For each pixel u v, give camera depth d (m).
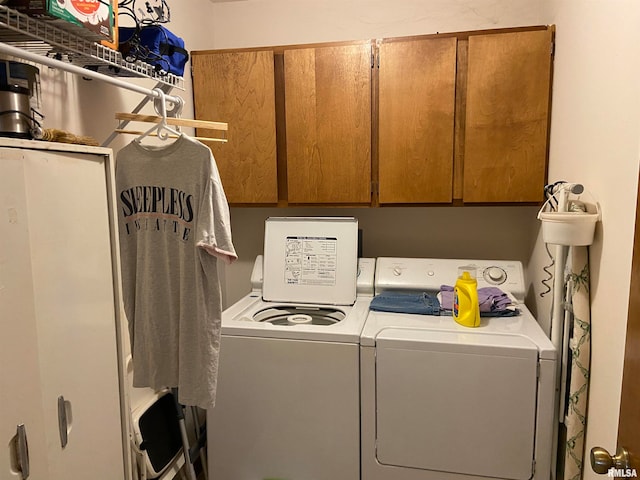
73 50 1.03
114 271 1.12
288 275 2.13
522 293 1.96
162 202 1.37
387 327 1.69
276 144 2.13
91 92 1.49
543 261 1.93
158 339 1.44
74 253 0.99
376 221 2.40
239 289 2.56
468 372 1.52
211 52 2.11
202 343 1.36
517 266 2.03
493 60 1.86
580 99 1.51
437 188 1.99
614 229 1.22
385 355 1.58
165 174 1.36
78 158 1.00
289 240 2.17
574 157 1.56
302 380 1.67
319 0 2.29
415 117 1.96
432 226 2.35
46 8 0.88
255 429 1.73
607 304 1.25
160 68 1.36
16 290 0.83
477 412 1.52
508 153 1.90
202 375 1.37
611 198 1.24
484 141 1.91
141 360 1.48
